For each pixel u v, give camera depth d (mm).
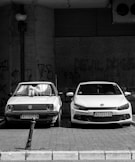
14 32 16109
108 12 16797
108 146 8008
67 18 16875
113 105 11047
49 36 16594
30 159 7184
